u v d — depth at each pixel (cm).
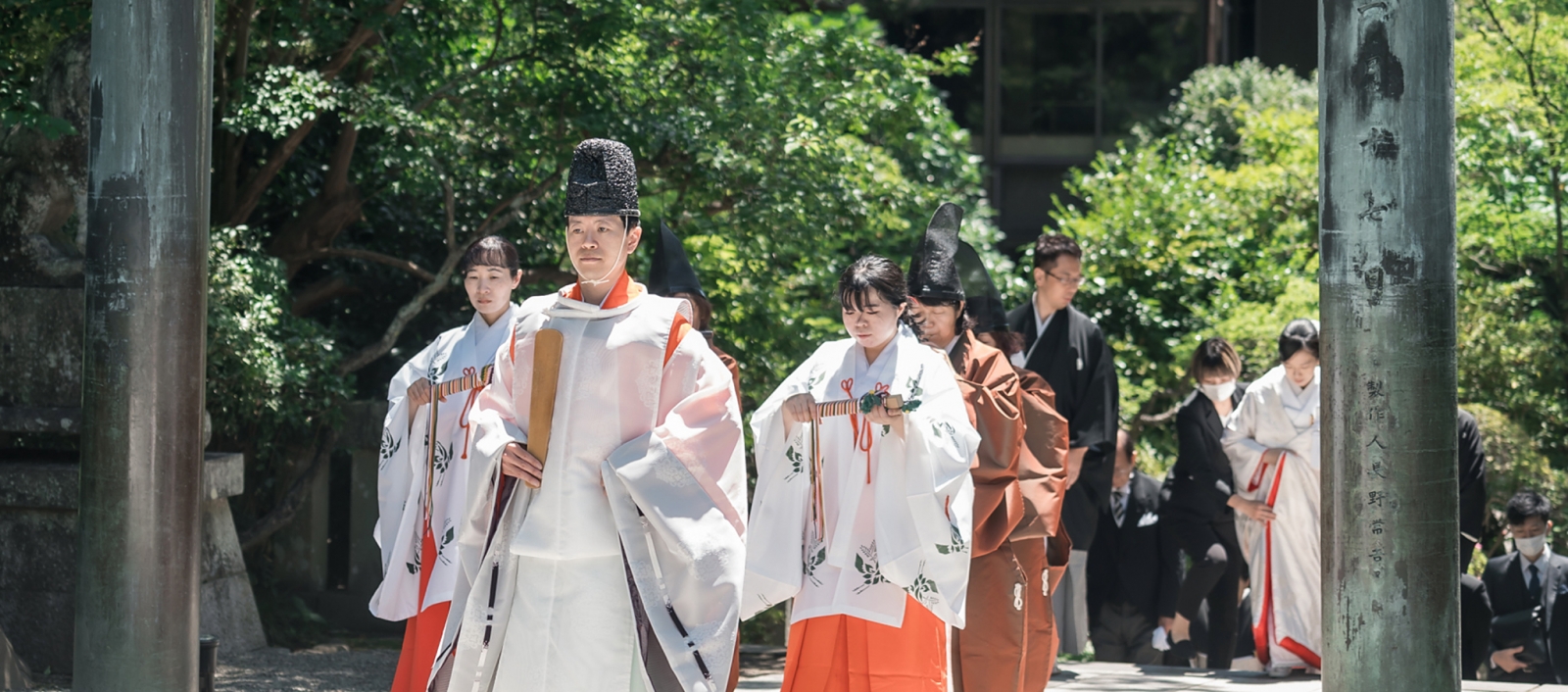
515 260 444
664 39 704
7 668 508
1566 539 829
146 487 398
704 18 699
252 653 610
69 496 565
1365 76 341
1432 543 344
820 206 721
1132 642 637
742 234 729
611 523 327
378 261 777
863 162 767
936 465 376
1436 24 340
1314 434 542
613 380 327
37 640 568
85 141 579
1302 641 539
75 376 578
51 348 580
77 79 578
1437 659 346
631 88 704
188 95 398
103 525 399
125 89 393
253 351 627
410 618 425
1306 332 539
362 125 688
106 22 394
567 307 332
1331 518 353
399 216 859
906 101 784
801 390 394
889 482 380
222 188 759
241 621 618
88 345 400
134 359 396
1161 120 1569
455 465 426
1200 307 960
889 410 371
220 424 677
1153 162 1080
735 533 334
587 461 326
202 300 407
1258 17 1844
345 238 875
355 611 714
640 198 771
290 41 694
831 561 383
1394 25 339
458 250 724
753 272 745
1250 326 893
